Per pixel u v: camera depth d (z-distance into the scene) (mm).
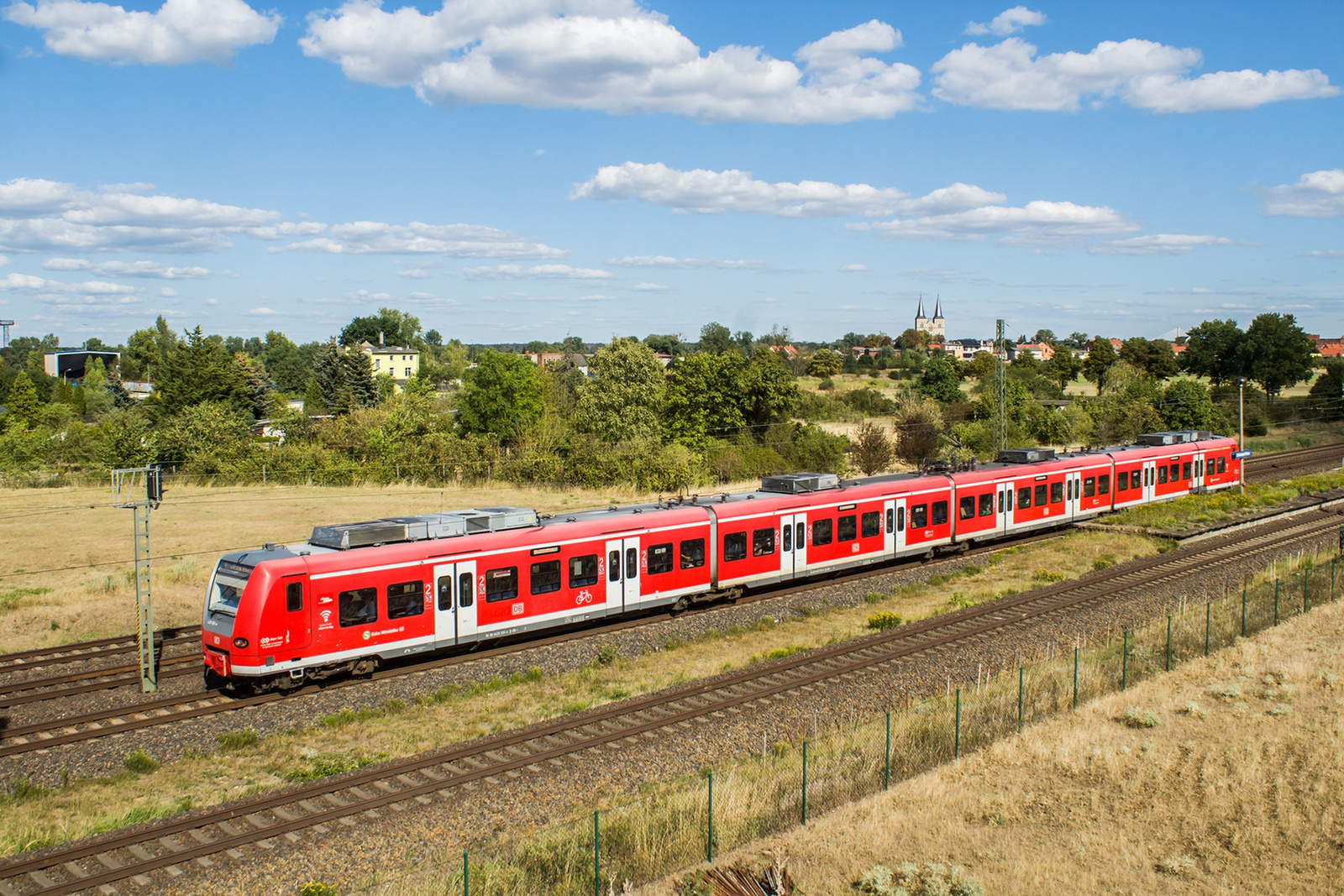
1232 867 13062
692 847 13359
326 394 93688
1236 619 25688
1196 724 18312
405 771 15609
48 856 12570
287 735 17797
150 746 17219
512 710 19250
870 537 32312
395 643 21062
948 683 20578
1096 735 17688
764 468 60938
